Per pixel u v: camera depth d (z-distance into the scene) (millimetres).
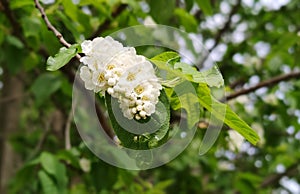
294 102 1180
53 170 862
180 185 1434
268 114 1204
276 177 1579
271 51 1312
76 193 1160
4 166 1665
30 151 1458
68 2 832
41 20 781
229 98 958
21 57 1087
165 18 878
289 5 1440
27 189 1213
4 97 1710
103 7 857
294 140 1465
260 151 1575
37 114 1798
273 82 980
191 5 934
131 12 934
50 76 1099
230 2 1667
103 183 881
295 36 1243
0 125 1715
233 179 1446
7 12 830
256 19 1598
